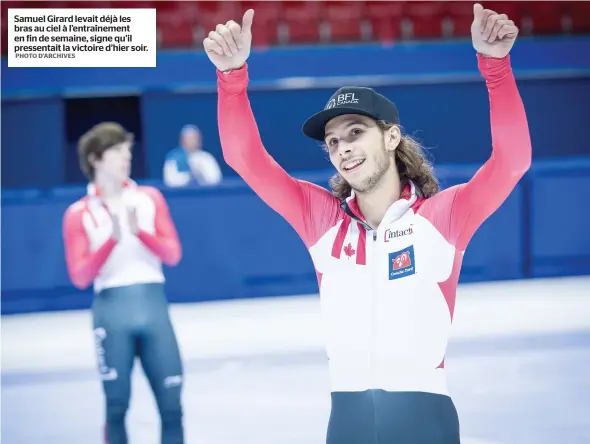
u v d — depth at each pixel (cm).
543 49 1927
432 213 385
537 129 2042
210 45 371
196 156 1603
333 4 2103
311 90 1997
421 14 2117
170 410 630
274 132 2002
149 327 630
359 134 385
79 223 649
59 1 1970
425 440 372
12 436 778
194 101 1955
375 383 379
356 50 1892
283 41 2073
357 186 388
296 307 1384
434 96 2009
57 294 1443
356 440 379
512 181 370
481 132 2036
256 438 745
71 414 855
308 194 409
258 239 1473
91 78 1819
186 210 1455
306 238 408
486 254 1539
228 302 1454
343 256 392
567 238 1550
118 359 626
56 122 1928
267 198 406
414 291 380
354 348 383
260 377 966
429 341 378
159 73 1842
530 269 1545
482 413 804
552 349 1056
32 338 1233
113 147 652
